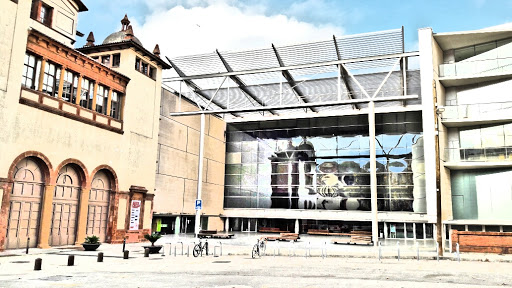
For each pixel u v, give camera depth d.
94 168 25.69
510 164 33.66
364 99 32.31
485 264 18.16
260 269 15.45
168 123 39.91
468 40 36.97
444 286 11.28
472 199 36.16
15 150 20.27
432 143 34.94
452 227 35.06
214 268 15.67
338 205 45.66
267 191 48.94
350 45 33.03
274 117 49.31
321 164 47.25
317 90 43.19
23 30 20.95
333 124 47.59
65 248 22.52
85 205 24.92
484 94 36.53
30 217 21.64
